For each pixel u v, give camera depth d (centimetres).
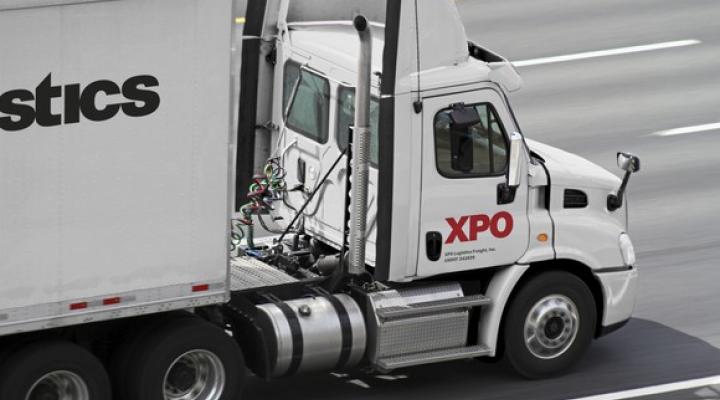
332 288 1551
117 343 1434
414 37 1462
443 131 1501
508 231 1573
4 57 1262
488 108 1521
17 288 1309
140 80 1325
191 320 1436
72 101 1299
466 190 1533
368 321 1536
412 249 1517
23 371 1338
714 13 3562
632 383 1658
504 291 1580
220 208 1388
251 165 1730
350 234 1523
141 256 1359
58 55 1284
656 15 3538
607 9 3584
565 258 1616
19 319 1314
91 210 1328
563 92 2950
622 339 1797
